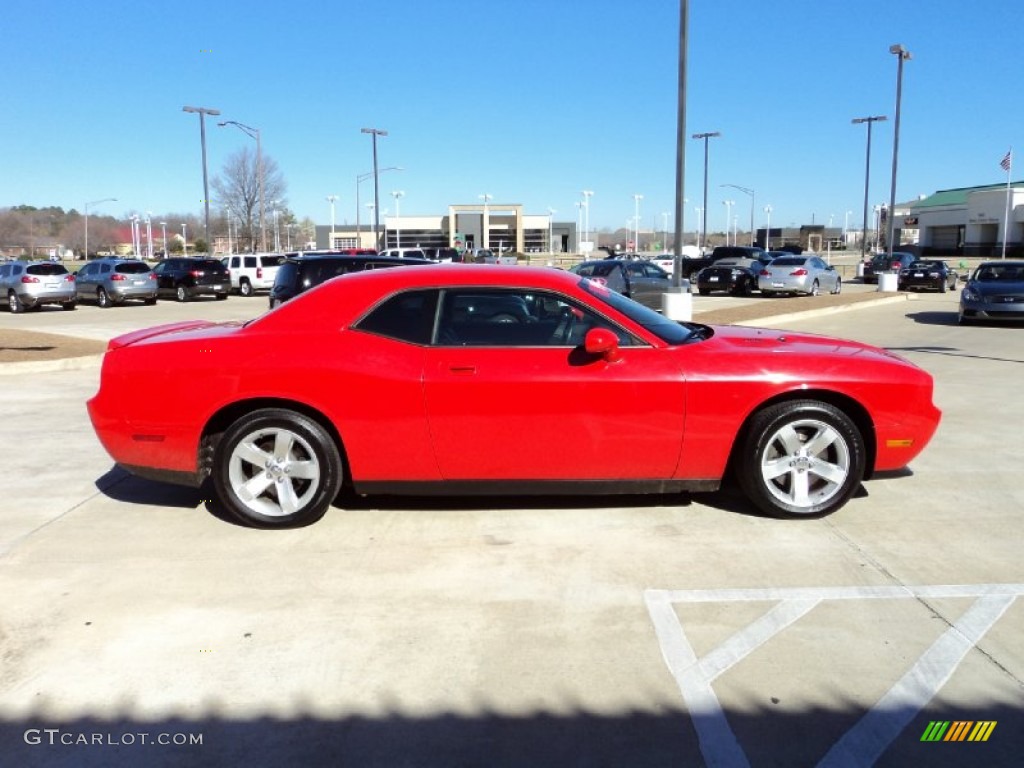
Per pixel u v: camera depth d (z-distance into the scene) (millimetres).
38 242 102312
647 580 4141
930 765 2730
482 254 48188
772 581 4117
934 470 6051
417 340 4793
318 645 3523
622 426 4707
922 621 3693
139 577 4234
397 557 4461
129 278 27641
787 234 115688
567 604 3887
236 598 3980
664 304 17469
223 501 4887
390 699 3121
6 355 12516
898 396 4879
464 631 3635
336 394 4691
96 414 4945
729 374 4742
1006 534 4742
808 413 4816
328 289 4973
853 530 4809
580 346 4777
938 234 82312
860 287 35625
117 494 5668
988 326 17281
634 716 3000
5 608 3887
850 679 3227
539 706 3068
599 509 5195
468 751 2820
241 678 3271
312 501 4840
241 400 4781
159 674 3303
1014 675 3252
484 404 4660
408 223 102875
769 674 3268
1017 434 7180
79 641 3568
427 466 4773
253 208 68125
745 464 4891
